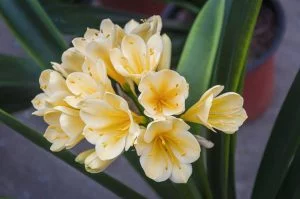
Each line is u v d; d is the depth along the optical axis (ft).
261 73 4.07
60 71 1.89
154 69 1.82
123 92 1.88
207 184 2.20
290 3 5.05
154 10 4.86
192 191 2.11
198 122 1.83
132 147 2.02
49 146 2.01
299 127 2.34
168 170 1.75
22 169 4.44
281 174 2.40
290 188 2.46
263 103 4.36
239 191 4.17
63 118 1.77
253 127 4.42
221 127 1.81
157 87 1.73
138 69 1.83
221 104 1.81
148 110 1.71
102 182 2.15
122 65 1.82
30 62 2.57
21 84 2.53
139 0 4.80
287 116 2.38
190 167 1.75
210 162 2.34
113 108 1.73
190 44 2.12
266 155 2.45
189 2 3.69
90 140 1.72
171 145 1.76
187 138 1.72
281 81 4.64
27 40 2.38
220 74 2.15
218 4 2.11
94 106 1.71
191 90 2.07
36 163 4.45
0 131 4.62
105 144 1.72
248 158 4.31
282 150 2.40
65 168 4.40
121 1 4.85
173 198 2.32
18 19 2.38
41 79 1.92
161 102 1.76
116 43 1.89
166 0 3.76
